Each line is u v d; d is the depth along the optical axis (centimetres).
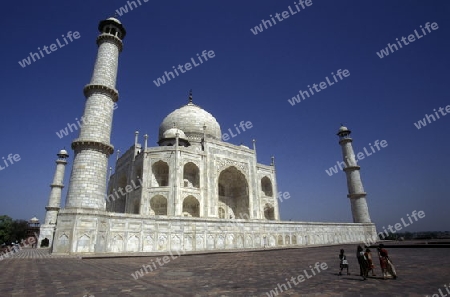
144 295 1030
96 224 3177
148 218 3675
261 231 4922
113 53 4084
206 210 5538
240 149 6638
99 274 1584
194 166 5859
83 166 3347
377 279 1387
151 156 5512
